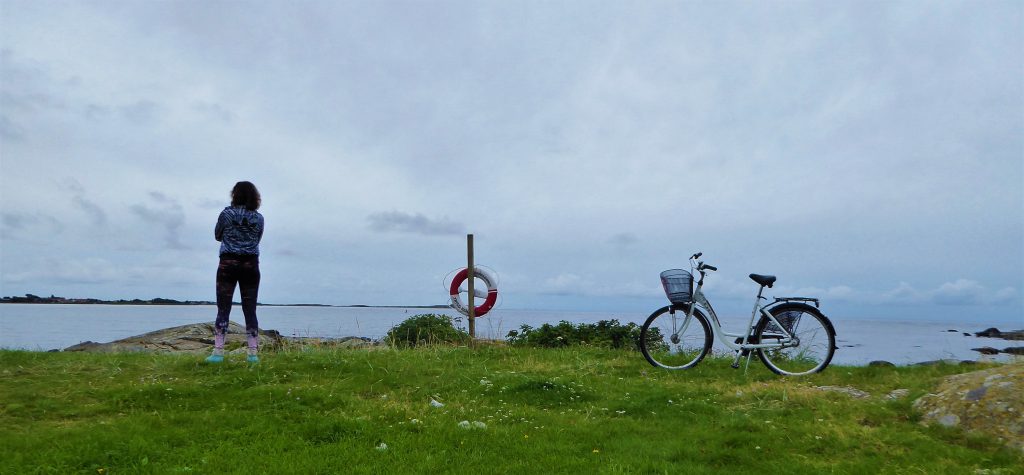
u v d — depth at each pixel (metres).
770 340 8.58
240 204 8.59
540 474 4.29
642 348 9.59
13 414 5.79
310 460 4.41
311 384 7.68
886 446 4.94
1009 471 4.27
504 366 9.81
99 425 5.30
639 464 4.53
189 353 10.62
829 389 7.30
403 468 4.32
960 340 28.73
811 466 4.51
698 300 9.21
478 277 14.11
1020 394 5.18
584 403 7.04
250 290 8.66
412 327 13.97
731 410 6.37
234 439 4.97
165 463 4.34
